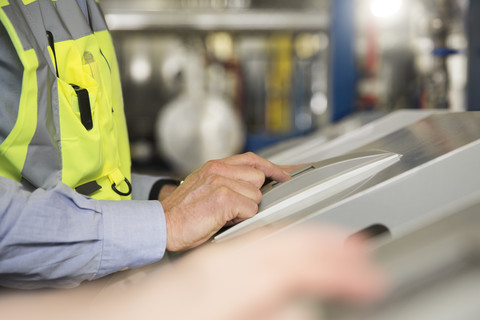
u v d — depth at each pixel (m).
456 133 0.70
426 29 2.67
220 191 0.67
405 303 0.16
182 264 0.28
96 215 0.65
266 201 0.72
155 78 4.24
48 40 0.78
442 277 0.16
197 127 3.70
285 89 3.96
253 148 3.81
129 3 4.57
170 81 4.21
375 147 0.84
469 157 0.54
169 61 4.20
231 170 0.75
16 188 0.65
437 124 0.86
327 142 1.15
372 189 0.55
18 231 0.61
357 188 0.60
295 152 1.25
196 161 3.72
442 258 0.17
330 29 2.84
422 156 0.62
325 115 3.93
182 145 3.71
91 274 0.65
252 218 0.68
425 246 0.18
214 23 3.63
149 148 4.27
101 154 0.81
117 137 0.96
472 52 2.49
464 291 0.16
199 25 3.62
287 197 0.69
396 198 0.55
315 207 0.61
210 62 3.97
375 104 2.88
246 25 3.63
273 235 0.56
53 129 0.75
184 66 4.05
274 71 3.97
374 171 0.67
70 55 0.81
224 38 3.92
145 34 3.91
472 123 0.76
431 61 2.68
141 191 1.06
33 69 0.69
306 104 3.96
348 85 2.83
